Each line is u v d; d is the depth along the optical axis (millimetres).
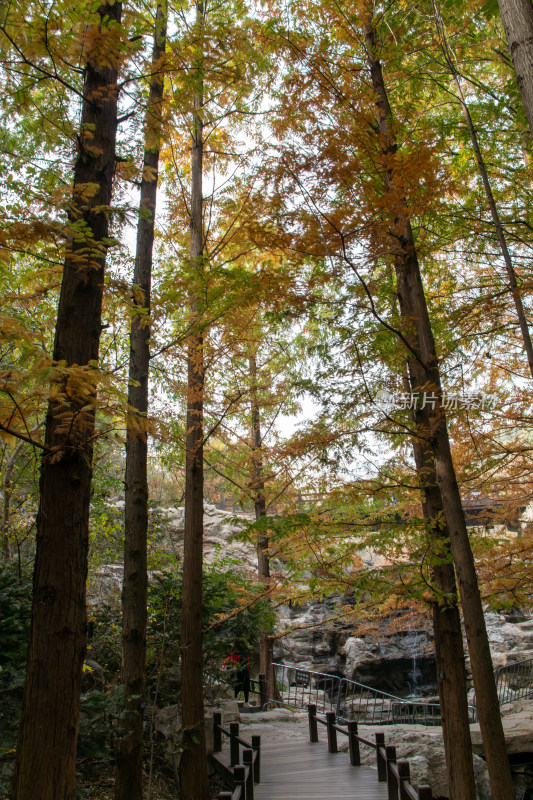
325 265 6359
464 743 6047
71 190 4047
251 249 8898
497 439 8453
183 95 6340
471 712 12773
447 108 9266
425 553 6582
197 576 8344
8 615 6902
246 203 7184
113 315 6453
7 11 3994
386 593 6895
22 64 4359
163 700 9656
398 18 7090
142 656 7051
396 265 7414
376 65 7203
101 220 4633
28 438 3432
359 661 17266
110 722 6762
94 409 3760
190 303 7496
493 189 7691
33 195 3957
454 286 8547
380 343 7051
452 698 6238
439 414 6402
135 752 6535
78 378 3229
